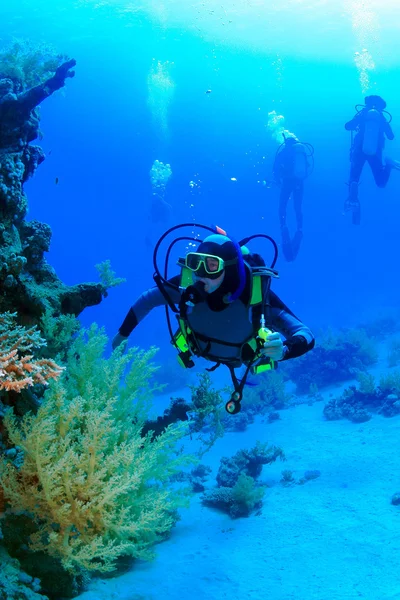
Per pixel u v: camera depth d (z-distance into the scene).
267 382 14.27
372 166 18.91
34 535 3.96
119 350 5.59
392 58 50.00
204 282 2.89
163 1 34.94
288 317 3.05
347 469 7.86
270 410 13.07
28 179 6.75
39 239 5.76
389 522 5.77
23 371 3.54
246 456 8.31
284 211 21.41
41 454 3.90
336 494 6.91
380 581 4.54
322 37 43.25
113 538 4.54
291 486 7.52
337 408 11.42
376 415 10.66
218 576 4.80
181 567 4.99
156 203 31.92
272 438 10.64
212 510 6.88
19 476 4.19
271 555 5.30
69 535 4.11
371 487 6.96
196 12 37.41
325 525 5.95
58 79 6.02
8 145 5.80
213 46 47.28
